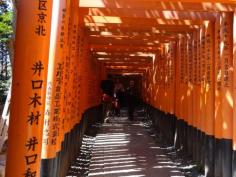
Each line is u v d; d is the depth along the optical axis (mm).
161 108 11969
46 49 2424
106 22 6961
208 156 6180
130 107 18250
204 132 6484
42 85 2418
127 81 28391
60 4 4031
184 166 7207
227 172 5414
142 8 5555
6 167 2375
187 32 7875
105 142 10344
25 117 2367
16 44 2379
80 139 8859
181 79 8672
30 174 2373
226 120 5438
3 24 10484
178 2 5430
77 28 6258
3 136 4660
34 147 2391
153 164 7367
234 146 5191
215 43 5824
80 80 7953
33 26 2371
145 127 14758
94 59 13297
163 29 7699
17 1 2375
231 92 5414
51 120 3990
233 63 5238
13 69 2385
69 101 5777
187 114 8078
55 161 4109
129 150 9016
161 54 11578
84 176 6242
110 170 6754
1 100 10898
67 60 4984
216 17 5848
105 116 16922
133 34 8773
